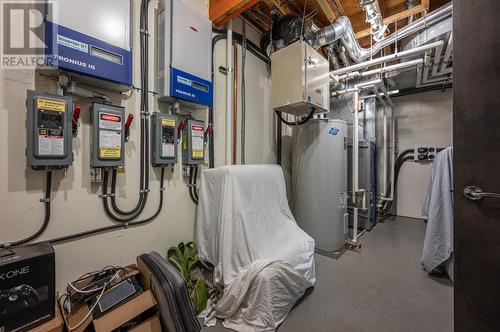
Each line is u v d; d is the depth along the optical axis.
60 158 1.16
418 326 1.54
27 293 0.94
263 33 2.85
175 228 1.90
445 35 2.31
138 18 1.62
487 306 1.00
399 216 4.68
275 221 2.02
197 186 2.05
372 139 3.85
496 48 0.97
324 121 2.69
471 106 1.02
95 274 1.35
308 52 2.13
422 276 2.20
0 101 1.10
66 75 1.22
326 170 2.69
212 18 2.12
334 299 1.82
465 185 1.04
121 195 1.54
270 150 3.08
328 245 2.70
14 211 1.14
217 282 1.64
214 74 2.23
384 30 2.49
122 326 1.17
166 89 1.62
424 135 4.46
